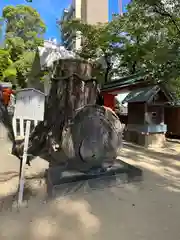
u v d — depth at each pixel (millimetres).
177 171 4367
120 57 10578
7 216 2553
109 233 2164
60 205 2824
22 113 2994
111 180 3486
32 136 4113
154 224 2332
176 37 6598
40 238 2094
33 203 2906
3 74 12172
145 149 6555
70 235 2137
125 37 9727
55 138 4055
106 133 3576
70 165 3576
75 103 4191
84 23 11383
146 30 7797
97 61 5555
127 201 2928
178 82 6750
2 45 15594
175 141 8273
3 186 3467
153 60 6480
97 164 3549
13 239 2084
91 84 4418
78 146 3410
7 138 5406
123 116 9359
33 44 15383
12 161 4598
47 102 4344
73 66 4285
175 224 2326
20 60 12523
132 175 3695
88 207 2758
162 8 6422
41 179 3721
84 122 3467
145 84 7762
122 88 8797
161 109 7000
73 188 3178
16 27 17203
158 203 2857
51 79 4613
